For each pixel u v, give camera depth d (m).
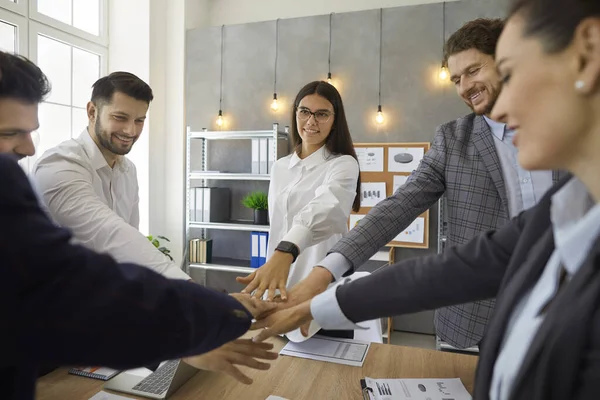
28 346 0.46
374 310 0.81
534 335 0.45
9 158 0.47
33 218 0.45
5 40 3.06
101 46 3.88
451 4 3.49
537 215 0.58
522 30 0.43
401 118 3.63
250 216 4.09
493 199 1.37
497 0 3.40
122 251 1.21
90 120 1.57
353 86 3.75
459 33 1.26
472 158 1.40
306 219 1.45
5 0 2.99
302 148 1.96
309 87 1.83
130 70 3.92
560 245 0.46
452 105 3.51
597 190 0.43
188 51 4.19
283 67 3.94
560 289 0.46
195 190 3.87
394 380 1.13
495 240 0.74
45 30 3.31
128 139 1.54
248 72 4.04
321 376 1.17
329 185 1.64
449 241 1.47
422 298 0.77
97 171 1.63
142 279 0.53
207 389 1.10
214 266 3.83
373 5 3.92
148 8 3.87
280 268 1.30
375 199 3.66
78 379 1.13
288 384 1.13
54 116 3.49
